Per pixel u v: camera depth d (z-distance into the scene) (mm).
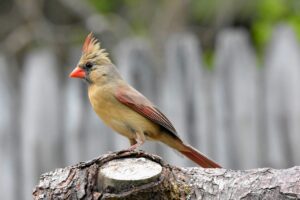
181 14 16828
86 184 6809
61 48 17047
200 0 17281
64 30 17469
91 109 12320
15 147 12312
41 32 16969
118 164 6824
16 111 12375
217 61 12508
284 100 12453
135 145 8992
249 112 12391
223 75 12438
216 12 17266
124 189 6590
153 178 6609
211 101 12406
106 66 9344
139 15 17578
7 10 18516
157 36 16484
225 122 12367
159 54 15625
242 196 6969
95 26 16406
